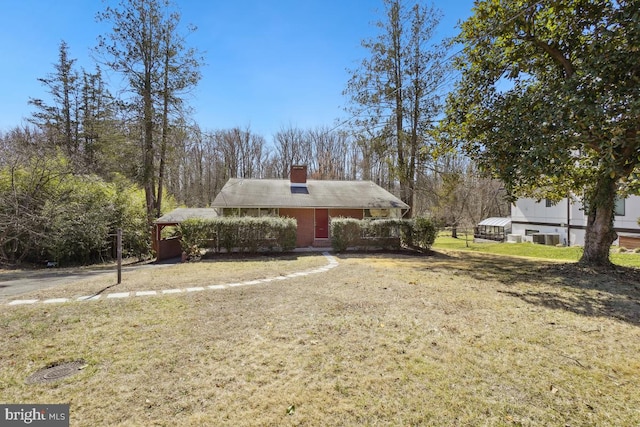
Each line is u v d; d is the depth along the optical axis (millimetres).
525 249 15602
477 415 2264
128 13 13648
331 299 5141
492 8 7441
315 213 16141
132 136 14172
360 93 15117
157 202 15617
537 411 2299
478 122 7820
